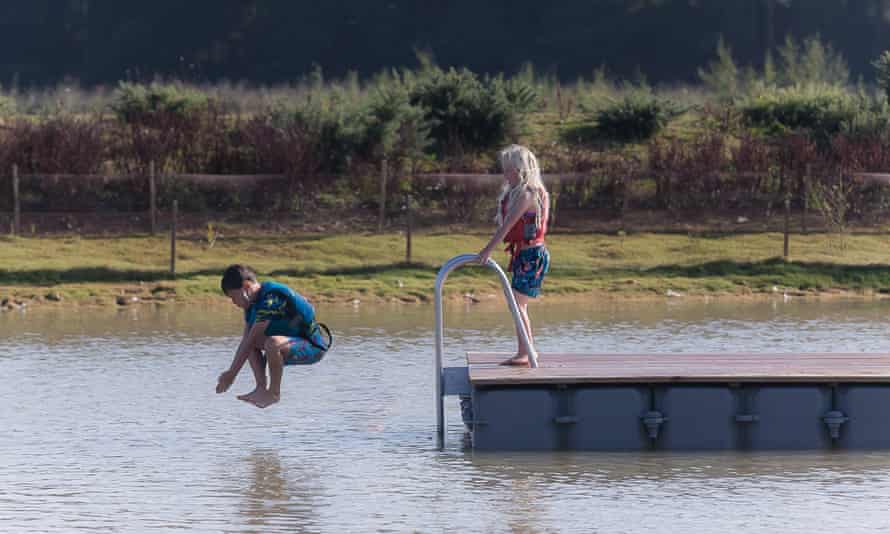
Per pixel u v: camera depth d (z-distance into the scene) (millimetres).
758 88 68188
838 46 125125
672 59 123812
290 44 129250
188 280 43312
